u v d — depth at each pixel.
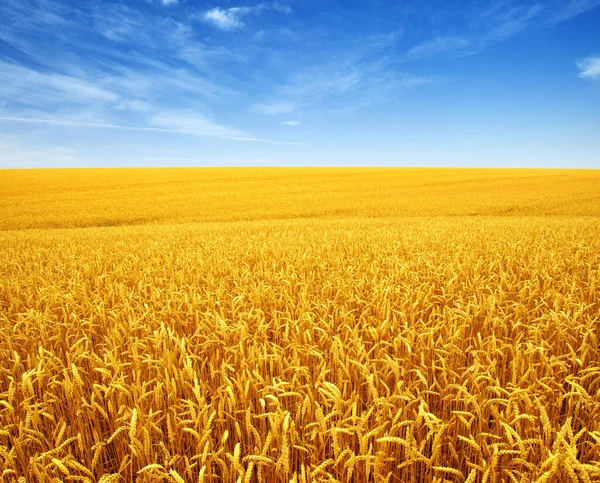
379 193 39.97
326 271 5.96
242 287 4.72
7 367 2.94
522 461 1.60
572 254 6.72
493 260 6.52
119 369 2.41
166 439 2.34
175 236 13.58
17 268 7.40
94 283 5.83
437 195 38.03
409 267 5.79
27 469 2.02
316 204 33.00
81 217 27.11
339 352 2.52
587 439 2.15
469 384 2.53
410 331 2.79
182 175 56.41
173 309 3.87
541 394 2.21
